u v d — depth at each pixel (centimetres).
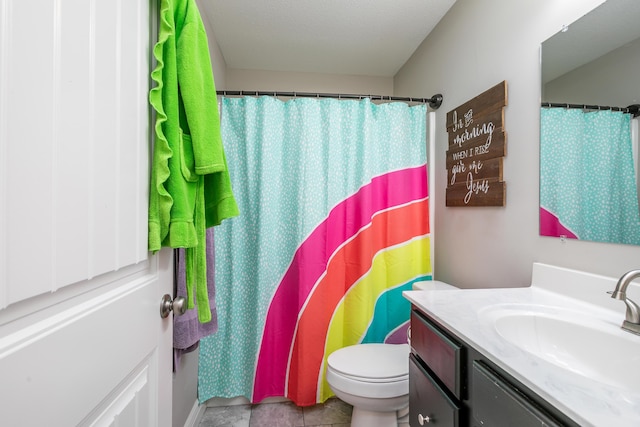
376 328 168
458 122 150
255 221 159
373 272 169
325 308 160
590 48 87
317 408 158
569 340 73
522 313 81
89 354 45
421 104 179
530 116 107
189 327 106
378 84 242
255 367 156
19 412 33
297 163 161
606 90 82
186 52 73
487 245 131
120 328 54
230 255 158
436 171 177
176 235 66
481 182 132
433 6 156
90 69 45
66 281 40
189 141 74
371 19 167
